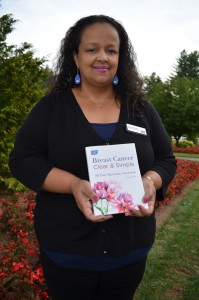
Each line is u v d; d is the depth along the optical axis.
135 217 1.81
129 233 1.76
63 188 1.69
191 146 31.84
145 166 1.83
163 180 1.86
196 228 6.06
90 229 1.72
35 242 4.29
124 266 1.83
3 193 7.64
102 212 1.63
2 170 7.62
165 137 2.02
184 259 4.60
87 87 1.86
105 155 1.70
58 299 1.94
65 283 1.83
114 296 1.93
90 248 1.72
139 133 1.83
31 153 1.80
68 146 1.72
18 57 7.57
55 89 1.98
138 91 1.97
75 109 1.79
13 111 7.30
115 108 1.87
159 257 4.60
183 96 29.09
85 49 1.78
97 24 1.79
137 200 1.68
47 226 1.79
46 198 1.81
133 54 2.01
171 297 3.61
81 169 1.73
